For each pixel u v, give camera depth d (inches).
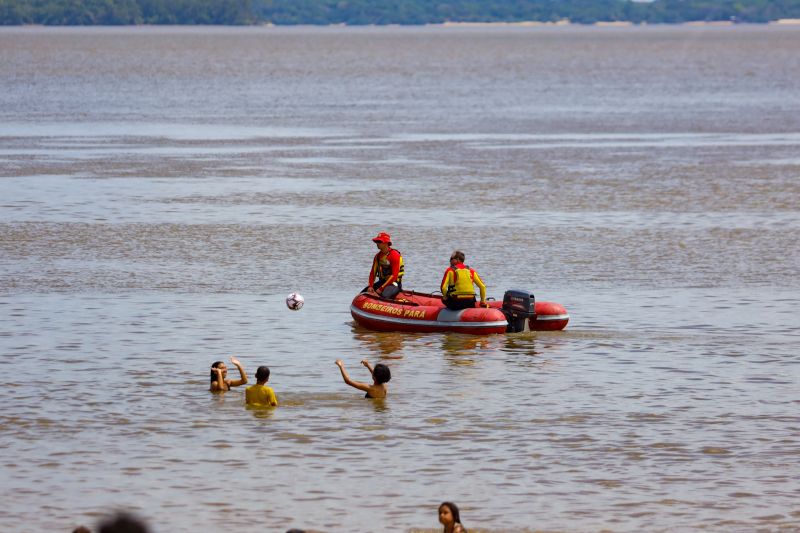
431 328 2456.9
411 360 2247.8
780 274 3080.7
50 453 1707.7
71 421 1855.3
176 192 4552.2
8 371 2145.7
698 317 2608.3
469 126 7736.2
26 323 2519.7
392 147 6348.4
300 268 3142.2
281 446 1740.9
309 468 1651.1
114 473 1628.9
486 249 3403.1
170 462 1672.0
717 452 1728.6
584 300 2780.5
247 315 2615.7
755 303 2751.0
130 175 5068.9
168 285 2918.3
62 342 2362.2
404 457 1697.8
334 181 4913.9
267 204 4252.0
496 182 4877.0
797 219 3929.6
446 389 2044.8
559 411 1919.3
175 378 2105.1
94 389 2032.5
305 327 2516.0
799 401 1984.5
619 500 1542.8
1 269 3088.1
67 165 5403.5
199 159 5718.5
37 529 1440.7
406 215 4005.9
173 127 7603.4
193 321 2551.7
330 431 1809.8
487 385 2073.1
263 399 1939.0
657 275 3065.9
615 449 1737.2
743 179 4940.9
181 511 1497.3
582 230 3715.6
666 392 2033.7
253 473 1630.2
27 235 3580.2
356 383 1987.0
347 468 1651.1
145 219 3895.2
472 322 2434.8
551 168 5359.3
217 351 2306.8
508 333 2464.3
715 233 3671.3
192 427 1827.0
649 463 1680.6
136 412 1902.1
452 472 1637.6
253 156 5876.0
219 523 1461.6
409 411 1913.1
